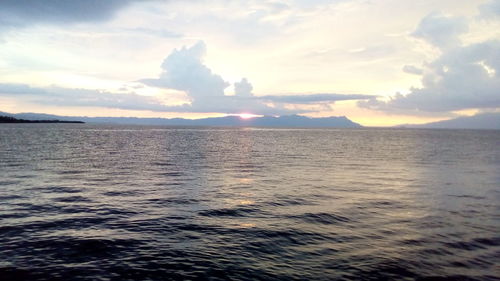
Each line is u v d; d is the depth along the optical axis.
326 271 9.54
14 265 9.54
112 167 34.25
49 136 100.81
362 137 145.00
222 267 9.69
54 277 8.88
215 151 59.28
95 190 21.47
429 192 21.97
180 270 9.45
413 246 11.68
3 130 138.12
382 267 9.86
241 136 143.00
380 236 12.71
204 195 20.25
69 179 25.98
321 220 14.84
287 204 17.98
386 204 18.23
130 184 24.09
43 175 27.81
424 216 15.75
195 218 14.94
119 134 136.00
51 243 11.37
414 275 9.40
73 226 13.40
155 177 27.83
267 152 58.91
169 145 75.31
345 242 11.99
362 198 19.78
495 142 108.12
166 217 15.04
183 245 11.47
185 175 29.23
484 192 22.19
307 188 23.09
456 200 19.48
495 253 11.16
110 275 9.08
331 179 27.78
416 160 46.28
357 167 37.22
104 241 11.66
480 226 14.20
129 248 11.07
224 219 14.87
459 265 10.14
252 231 13.13
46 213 15.38
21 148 55.44
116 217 14.91
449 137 152.75
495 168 37.12
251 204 17.88
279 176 29.27
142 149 61.34
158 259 10.20
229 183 25.06
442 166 39.00
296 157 49.47
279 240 12.12
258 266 9.80
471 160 46.91
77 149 57.31
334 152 60.53
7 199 18.20
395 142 102.81
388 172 32.97
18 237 11.91
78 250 10.81
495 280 9.20
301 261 10.23
